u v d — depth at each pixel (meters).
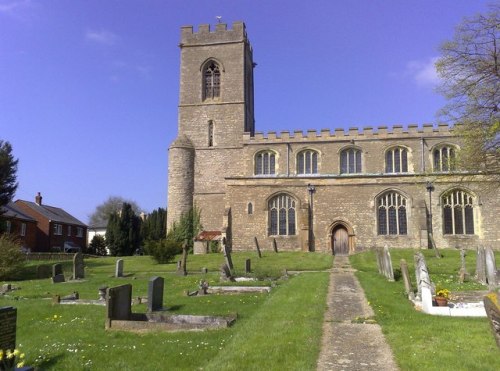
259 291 18.41
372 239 39.56
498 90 19.97
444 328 10.03
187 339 10.20
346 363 7.85
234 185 42.19
